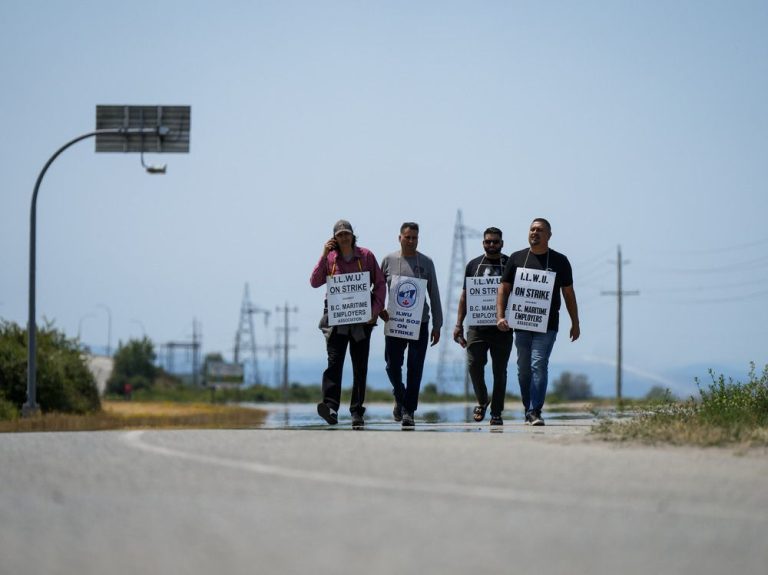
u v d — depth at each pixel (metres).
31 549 12.65
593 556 12.47
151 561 12.00
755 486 17.86
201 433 27.16
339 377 31.80
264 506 15.45
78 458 21.03
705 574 11.80
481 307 35.81
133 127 74.81
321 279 31.72
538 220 33.31
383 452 22.05
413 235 31.78
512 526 14.11
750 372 33.84
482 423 36.41
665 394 34.31
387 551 12.55
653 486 17.69
